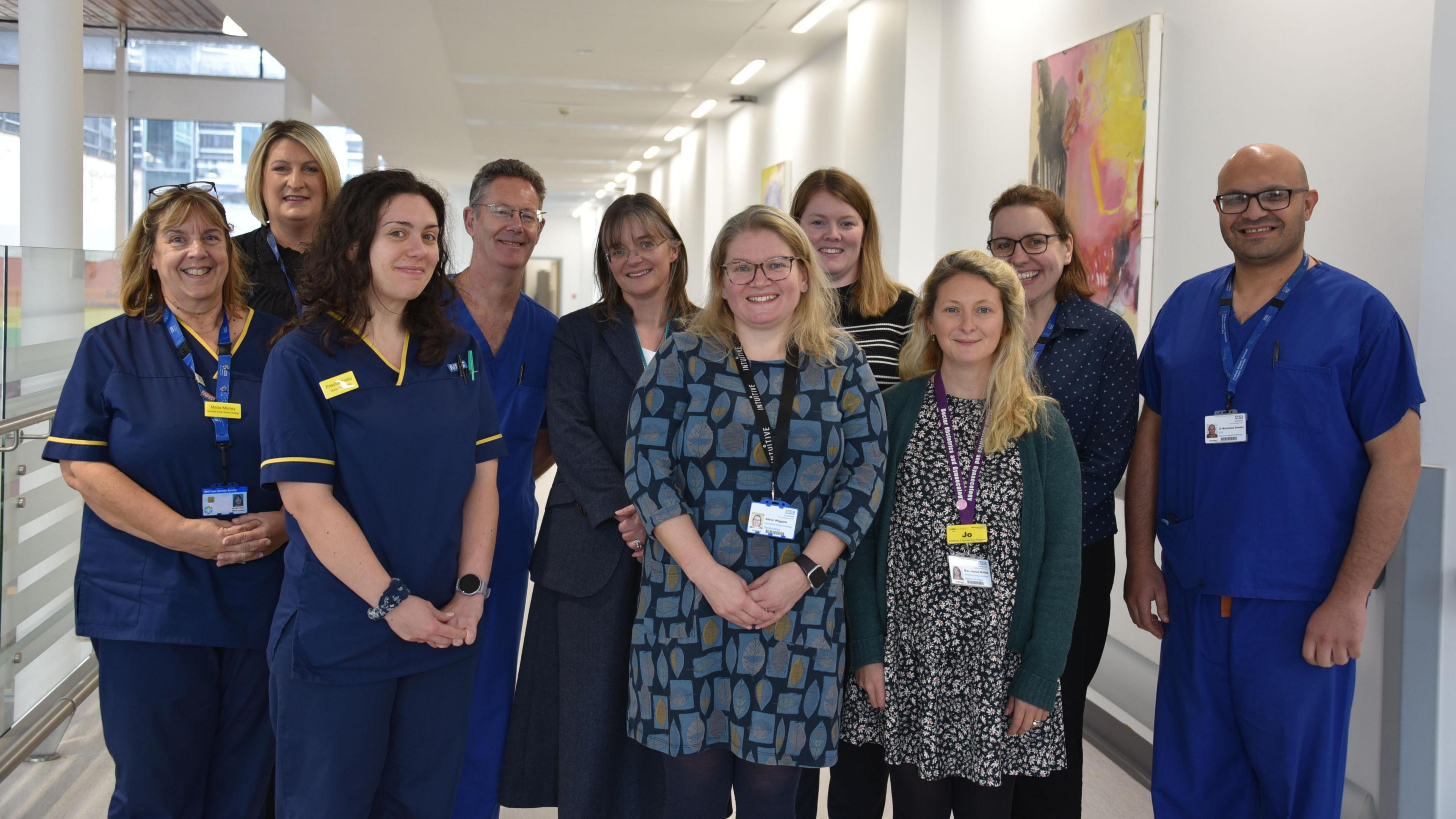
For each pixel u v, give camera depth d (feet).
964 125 19.60
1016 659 7.14
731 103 38.70
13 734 10.77
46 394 12.11
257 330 7.99
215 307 7.79
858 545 7.08
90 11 41.16
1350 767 8.52
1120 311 13.44
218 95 46.06
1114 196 13.57
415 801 7.01
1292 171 7.20
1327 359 7.11
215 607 7.45
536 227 8.82
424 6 24.95
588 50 29.73
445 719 7.04
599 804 8.01
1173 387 8.00
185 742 7.56
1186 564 7.77
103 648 7.38
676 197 53.01
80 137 19.90
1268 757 7.43
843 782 8.26
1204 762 7.84
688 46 29.12
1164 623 8.38
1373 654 8.26
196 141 46.32
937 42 20.86
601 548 8.02
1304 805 7.39
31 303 11.68
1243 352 7.51
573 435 8.14
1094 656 8.46
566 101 38.55
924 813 7.34
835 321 7.75
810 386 6.86
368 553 6.49
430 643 6.63
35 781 10.88
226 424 7.54
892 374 8.75
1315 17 9.93
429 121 43.06
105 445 7.39
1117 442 8.27
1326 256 9.75
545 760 8.56
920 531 7.18
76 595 7.43
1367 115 9.24
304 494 6.41
